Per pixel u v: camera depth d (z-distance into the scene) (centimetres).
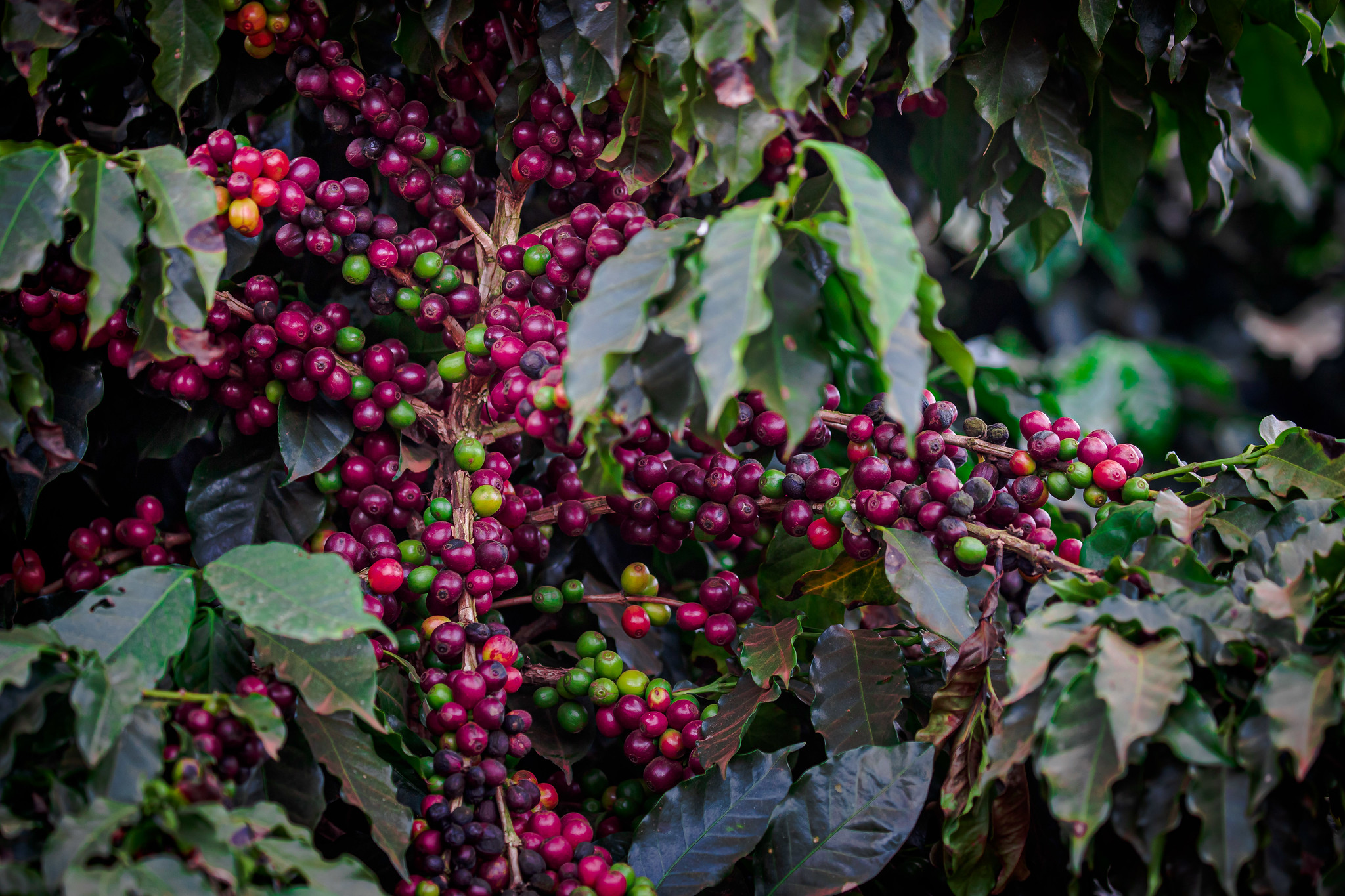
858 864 122
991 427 128
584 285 125
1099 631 117
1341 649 116
